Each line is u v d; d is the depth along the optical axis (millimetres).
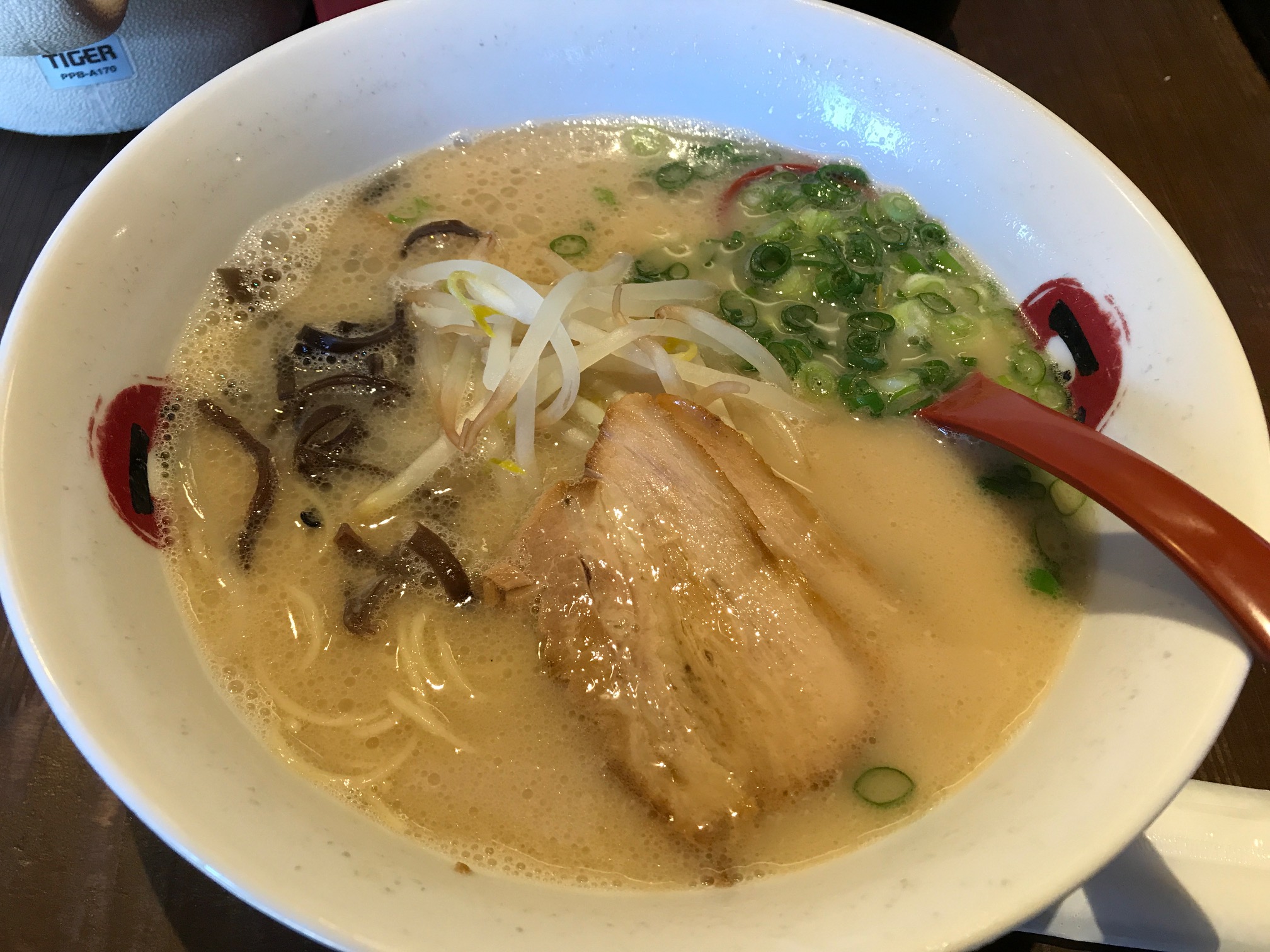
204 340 214
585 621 187
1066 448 188
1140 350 200
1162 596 172
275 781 161
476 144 257
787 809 173
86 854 180
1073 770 157
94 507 173
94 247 188
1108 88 305
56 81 255
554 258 238
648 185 259
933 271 241
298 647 184
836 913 142
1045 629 192
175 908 176
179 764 148
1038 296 226
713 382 217
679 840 168
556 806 172
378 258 235
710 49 250
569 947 137
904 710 183
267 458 201
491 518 202
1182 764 148
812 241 247
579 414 218
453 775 174
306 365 216
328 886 139
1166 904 178
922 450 217
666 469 200
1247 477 170
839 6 245
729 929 143
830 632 187
